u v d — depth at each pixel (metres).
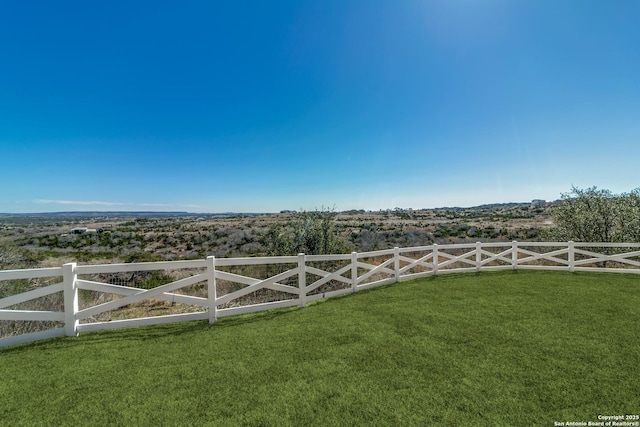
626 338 4.67
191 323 5.60
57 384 3.52
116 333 5.08
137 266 5.31
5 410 3.06
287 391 3.35
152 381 3.57
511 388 3.35
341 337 4.86
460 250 20.69
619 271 10.09
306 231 11.58
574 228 13.96
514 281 8.96
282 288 6.59
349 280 7.90
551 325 5.26
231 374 3.72
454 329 5.14
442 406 3.06
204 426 2.83
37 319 4.81
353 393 3.30
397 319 5.72
